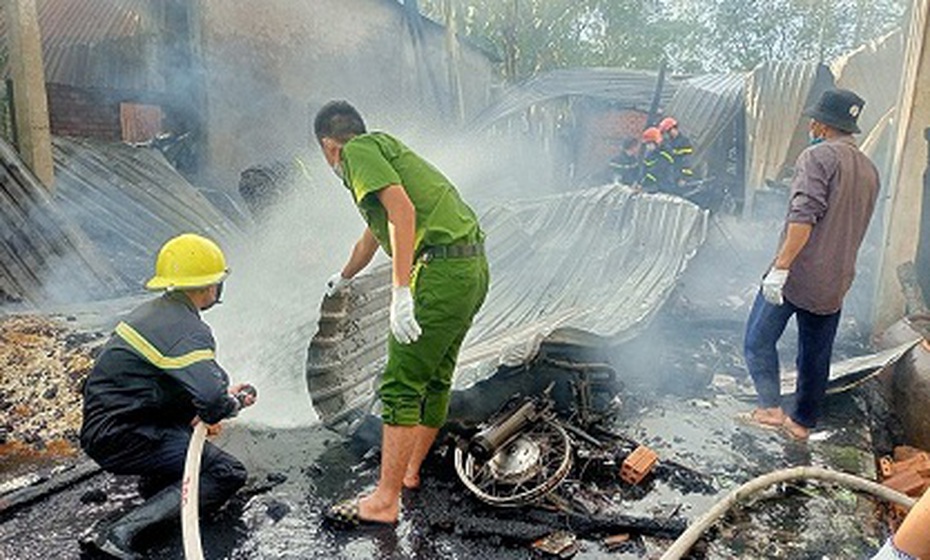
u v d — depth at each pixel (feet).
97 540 9.11
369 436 12.65
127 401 9.50
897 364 16.28
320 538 9.89
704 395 16.03
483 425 11.94
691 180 37.04
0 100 23.80
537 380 13.53
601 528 10.23
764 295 13.33
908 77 21.04
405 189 9.73
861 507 11.28
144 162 29.86
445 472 11.75
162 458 9.87
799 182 12.61
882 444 15.15
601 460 11.79
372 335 14.24
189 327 9.49
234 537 9.83
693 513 10.85
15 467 11.53
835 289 12.76
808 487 11.80
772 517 10.89
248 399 10.57
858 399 15.88
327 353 12.48
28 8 22.91
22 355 15.44
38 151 23.59
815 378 13.33
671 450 13.05
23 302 19.56
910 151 19.94
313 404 12.30
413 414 9.90
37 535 9.67
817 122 13.16
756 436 13.82
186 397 9.98
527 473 11.00
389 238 9.86
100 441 9.53
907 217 20.16
